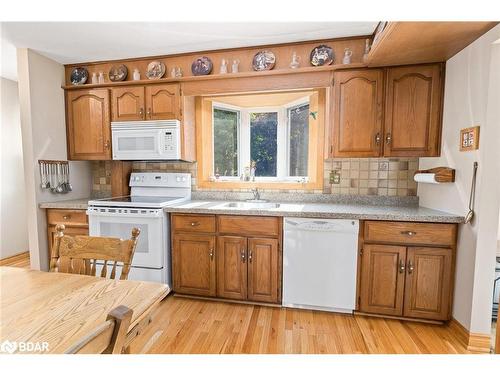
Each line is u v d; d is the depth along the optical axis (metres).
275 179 2.91
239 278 2.20
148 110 2.57
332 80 2.20
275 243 2.12
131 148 2.60
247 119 3.01
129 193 3.01
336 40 2.22
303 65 2.29
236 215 2.18
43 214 2.61
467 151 1.73
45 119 2.59
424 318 1.92
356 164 2.51
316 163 2.61
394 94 2.08
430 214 1.87
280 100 2.85
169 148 2.51
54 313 0.85
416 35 1.61
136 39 2.21
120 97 2.62
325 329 1.89
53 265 1.29
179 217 2.30
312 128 2.63
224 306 2.21
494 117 1.57
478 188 1.65
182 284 2.33
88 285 1.05
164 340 1.77
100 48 2.39
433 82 2.02
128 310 0.58
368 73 2.12
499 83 1.55
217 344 1.73
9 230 3.28
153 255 2.32
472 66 1.69
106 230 2.40
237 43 2.30
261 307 2.20
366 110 2.14
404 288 1.93
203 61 2.46
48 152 2.63
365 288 2.00
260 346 1.71
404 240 1.91
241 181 2.87
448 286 1.86
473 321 1.68
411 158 2.39
